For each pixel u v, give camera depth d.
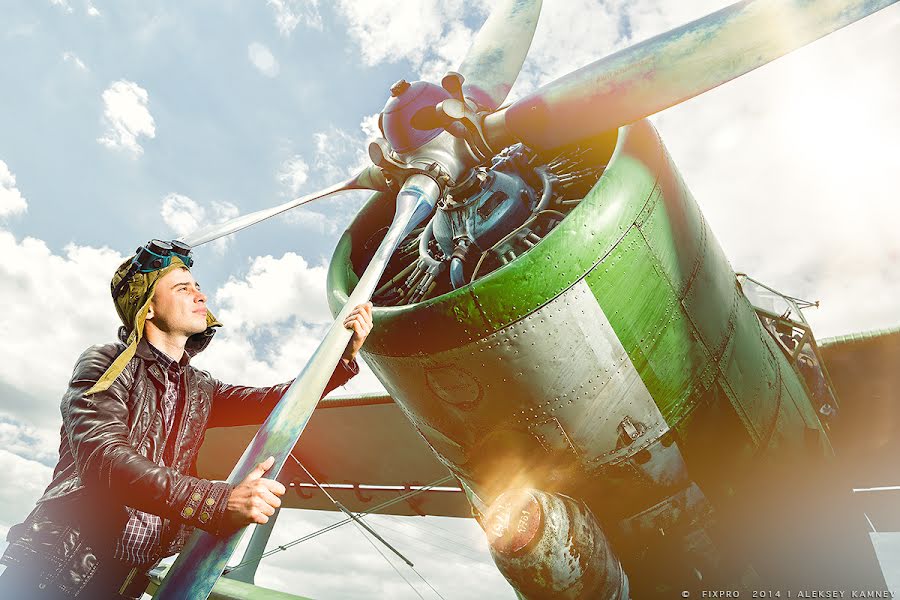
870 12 2.78
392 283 3.90
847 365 4.59
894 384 4.58
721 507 3.31
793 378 3.86
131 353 1.22
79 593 1.14
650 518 3.27
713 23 3.07
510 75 4.49
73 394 1.17
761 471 3.43
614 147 3.64
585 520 2.95
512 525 2.79
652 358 3.10
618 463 3.15
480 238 3.41
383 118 3.47
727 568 3.28
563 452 3.14
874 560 3.68
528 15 4.71
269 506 1.07
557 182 3.54
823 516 3.56
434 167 3.33
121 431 1.13
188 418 1.35
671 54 3.10
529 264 2.95
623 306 3.03
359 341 1.69
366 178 4.10
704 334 3.28
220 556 1.02
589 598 2.89
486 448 3.27
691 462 3.25
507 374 3.01
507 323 2.96
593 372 3.03
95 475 1.07
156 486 1.04
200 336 1.55
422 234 3.87
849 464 5.19
